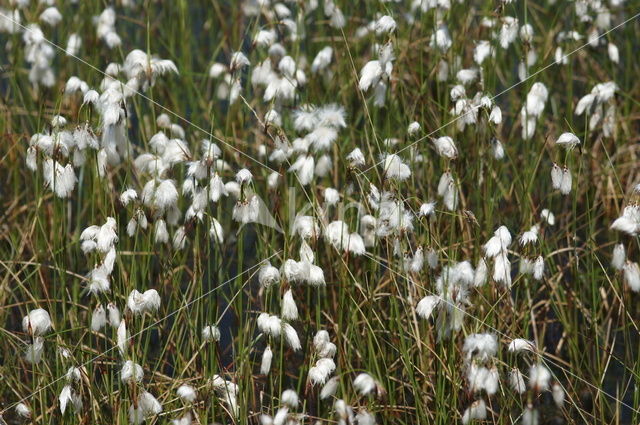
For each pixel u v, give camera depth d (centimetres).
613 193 612
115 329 452
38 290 557
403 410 468
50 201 625
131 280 440
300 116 462
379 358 489
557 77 758
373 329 501
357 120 649
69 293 544
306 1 722
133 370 395
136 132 704
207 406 427
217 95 702
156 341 548
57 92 727
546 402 504
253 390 459
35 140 467
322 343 409
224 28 816
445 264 529
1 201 641
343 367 471
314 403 488
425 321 487
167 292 564
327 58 632
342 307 458
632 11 766
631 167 661
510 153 656
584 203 650
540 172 655
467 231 553
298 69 615
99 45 755
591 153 654
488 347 355
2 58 800
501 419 443
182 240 451
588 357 506
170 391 457
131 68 485
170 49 759
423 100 643
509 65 764
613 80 696
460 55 667
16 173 639
